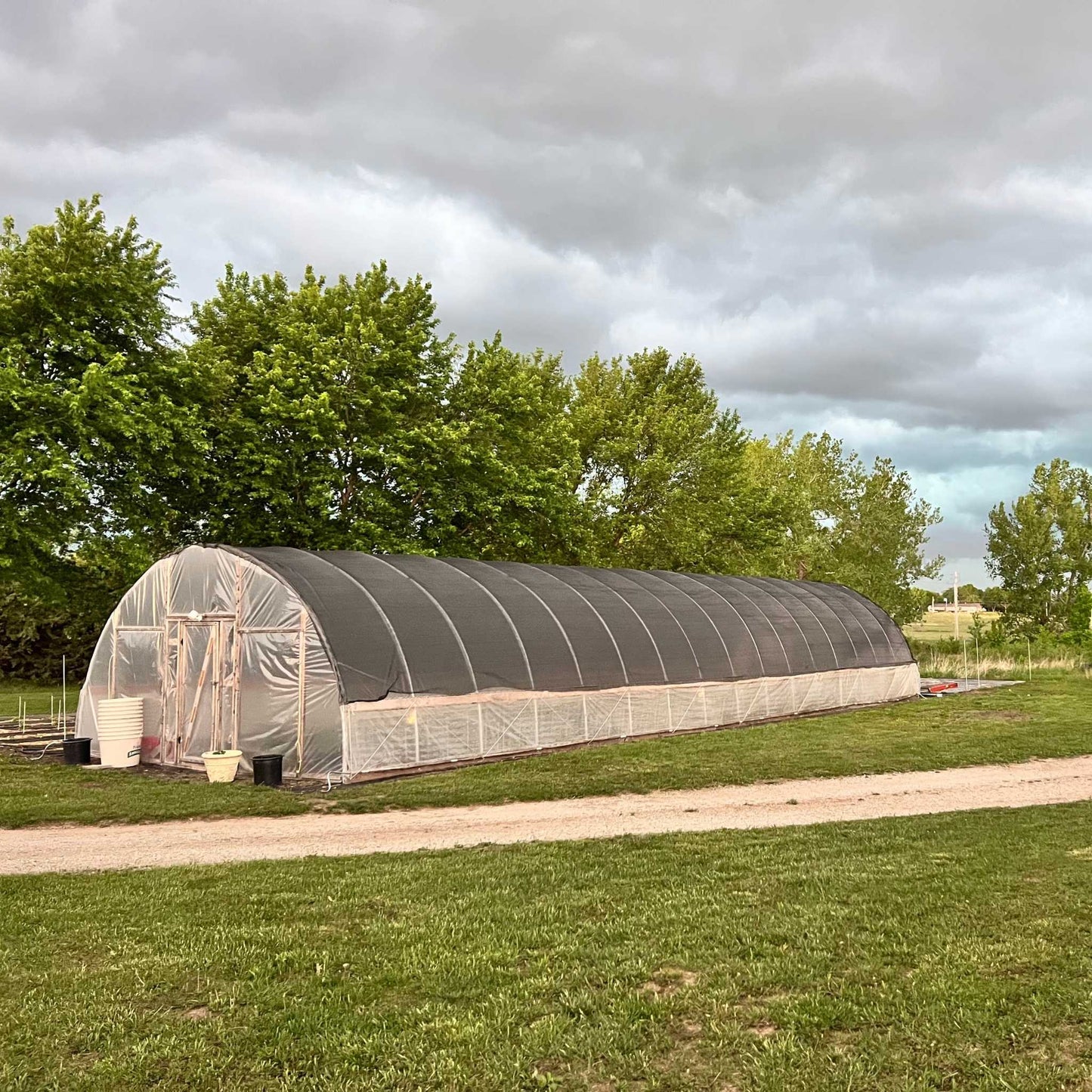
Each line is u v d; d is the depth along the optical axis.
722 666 24.66
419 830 12.26
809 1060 5.23
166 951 7.13
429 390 29.30
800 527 46.97
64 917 8.09
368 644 17.14
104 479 22.97
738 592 29.31
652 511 39.19
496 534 30.45
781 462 48.84
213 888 9.05
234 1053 5.46
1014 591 46.84
